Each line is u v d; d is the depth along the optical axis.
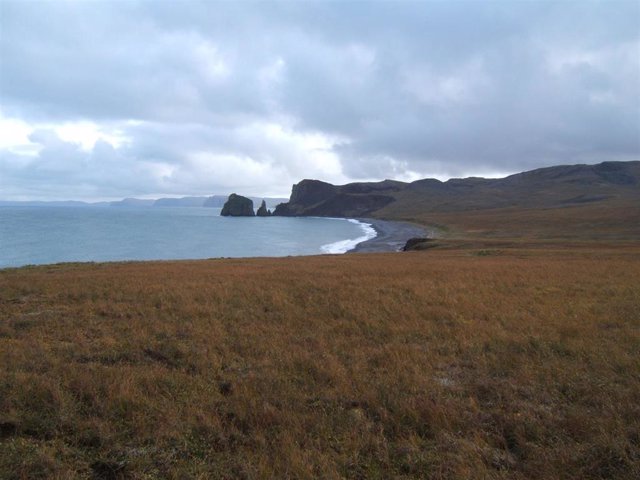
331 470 4.21
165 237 97.75
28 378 6.25
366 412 5.57
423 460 4.44
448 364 7.35
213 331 9.32
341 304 12.08
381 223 180.62
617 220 85.62
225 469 4.34
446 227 115.81
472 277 17.64
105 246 75.56
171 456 4.52
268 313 11.19
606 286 14.98
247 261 30.42
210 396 5.99
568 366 6.97
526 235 76.44
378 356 7.64
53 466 4.23
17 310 11.36
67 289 14.29
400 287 15.13
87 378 6.20
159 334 9.17
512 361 7.35
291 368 7.07
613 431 4.79
